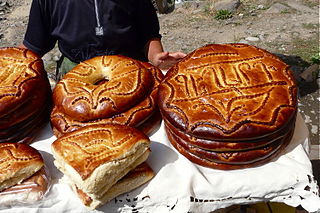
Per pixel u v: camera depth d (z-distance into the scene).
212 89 1.41
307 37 4.72
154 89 1.57
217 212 1.94
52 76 2.58
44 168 1.36
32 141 1.53
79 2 2.04
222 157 1.32
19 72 1.49
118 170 1.23
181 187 1.31
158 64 2.11
